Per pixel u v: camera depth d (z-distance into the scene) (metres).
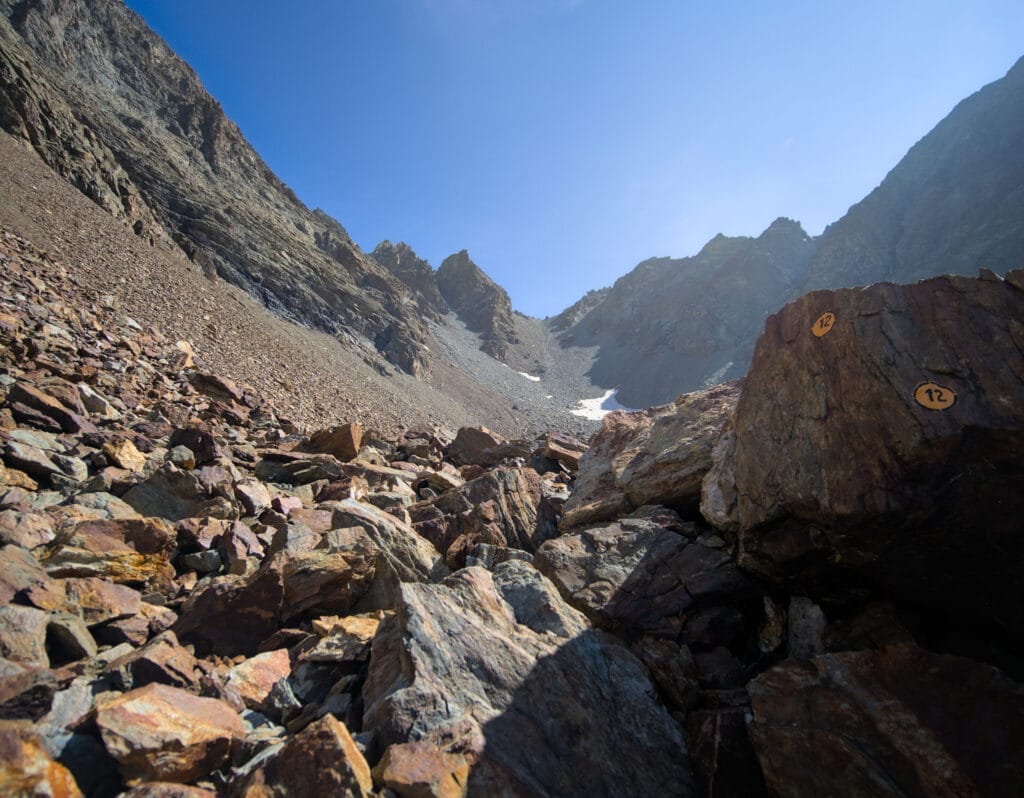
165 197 102.25
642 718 4.81
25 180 46.25
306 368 61.56
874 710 3.88
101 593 5.68
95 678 4.46
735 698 4.89
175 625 5.95
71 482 8.18
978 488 4.14
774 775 3.89
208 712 4.29
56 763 3.26
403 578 7.66
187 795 3.44
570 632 5.57
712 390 10.19
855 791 3.55
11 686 3.75
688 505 8.16
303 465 12.78
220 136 144.75
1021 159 171.50
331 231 180.62
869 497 4.47
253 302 91.38
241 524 8.12
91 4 126.19
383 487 12.52
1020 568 4.18
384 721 4.12
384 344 131.62
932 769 3.44
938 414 4.29
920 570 4.63
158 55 141.38
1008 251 145.88
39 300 18.69
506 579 6.32
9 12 101.25
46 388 10.86
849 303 5.38
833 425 5.02
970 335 4.59
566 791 3.90
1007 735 3.42
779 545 5.47
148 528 7.06
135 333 24.36
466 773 3.72
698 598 6.21
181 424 13.95
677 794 4.17
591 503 9.40
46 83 78.50
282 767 3.55
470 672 4.67
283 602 6.48
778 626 5.86
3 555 5.37
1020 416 4.03
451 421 108.00
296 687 5.13
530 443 19.34
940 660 3.97
